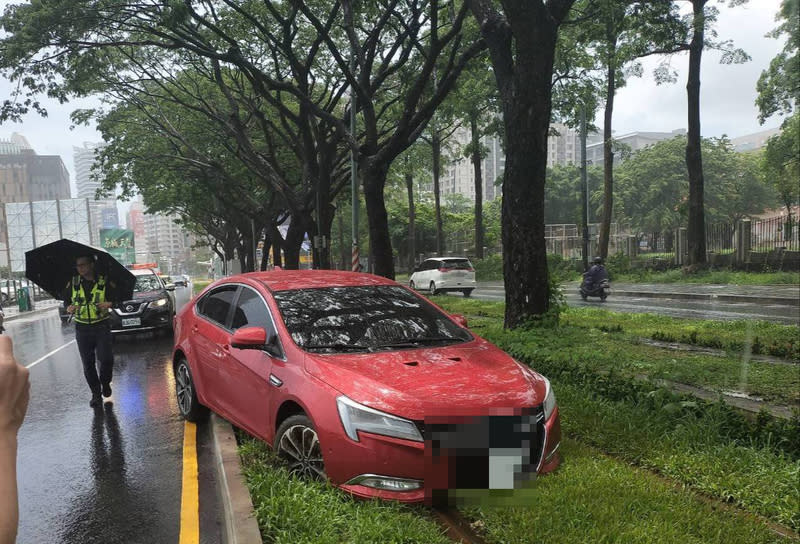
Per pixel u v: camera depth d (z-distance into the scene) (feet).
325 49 67.67
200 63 72.54
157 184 104.99
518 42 28.07
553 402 13.52
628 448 14.74
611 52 74.69
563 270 108.68
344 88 68.64
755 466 12.98
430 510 12.14
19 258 157.79
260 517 11.17
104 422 21.45
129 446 18.44
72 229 157.99
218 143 93.25
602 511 10.91
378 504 11.46
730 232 79.56
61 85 51.83
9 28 47.47
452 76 45.27
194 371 19.45
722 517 10.96
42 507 13.92
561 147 432.25
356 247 76.69
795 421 14.15
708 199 205.67
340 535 10.58
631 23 46.16
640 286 77.61
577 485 12.07
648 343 28.63
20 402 2.67
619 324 36.91
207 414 20.97
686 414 15.88
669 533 10.09
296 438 13.55
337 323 15.51
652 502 11.34
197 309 20.51
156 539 12.14
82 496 14.53
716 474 12.85
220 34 50.39
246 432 16.84
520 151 28.99
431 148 139.74
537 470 12.37
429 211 204.54
